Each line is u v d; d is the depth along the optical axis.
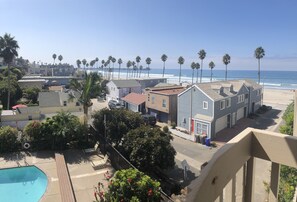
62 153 22.19
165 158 17.95
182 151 26.34
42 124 23.31
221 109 32.12
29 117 35.91
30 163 20.31
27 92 52.91
